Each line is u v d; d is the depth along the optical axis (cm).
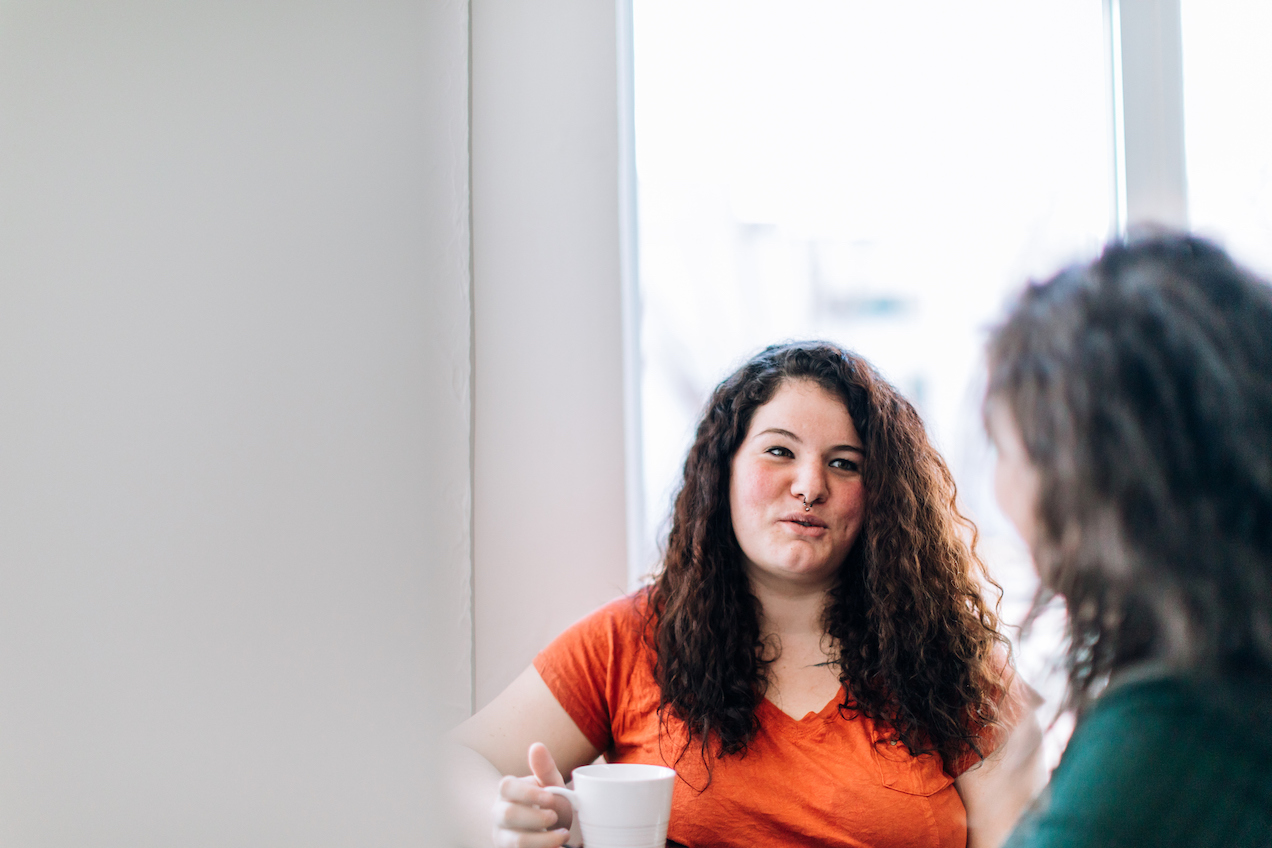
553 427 111
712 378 121
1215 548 38
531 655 109
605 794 65
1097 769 39
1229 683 38
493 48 111
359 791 98
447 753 92
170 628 97
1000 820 85
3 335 98
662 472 118
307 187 103
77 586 96
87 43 101
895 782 83
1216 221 123
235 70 102
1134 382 39
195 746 96
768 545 87
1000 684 88
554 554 110
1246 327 39
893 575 88
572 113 113
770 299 123
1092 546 40
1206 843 37
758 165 123
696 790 86
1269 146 123
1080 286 42
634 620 96
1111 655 41
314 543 100
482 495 109
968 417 46
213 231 101
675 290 121
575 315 112
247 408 100
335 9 104
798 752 85
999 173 126
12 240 99
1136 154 123
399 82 105
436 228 105
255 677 98
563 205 112
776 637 91
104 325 99
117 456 98
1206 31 124
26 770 94
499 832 71
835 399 90
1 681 94
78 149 100
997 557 107
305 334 102
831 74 124
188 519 98
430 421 104
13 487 96
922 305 125
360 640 100
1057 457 40
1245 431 38
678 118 122
